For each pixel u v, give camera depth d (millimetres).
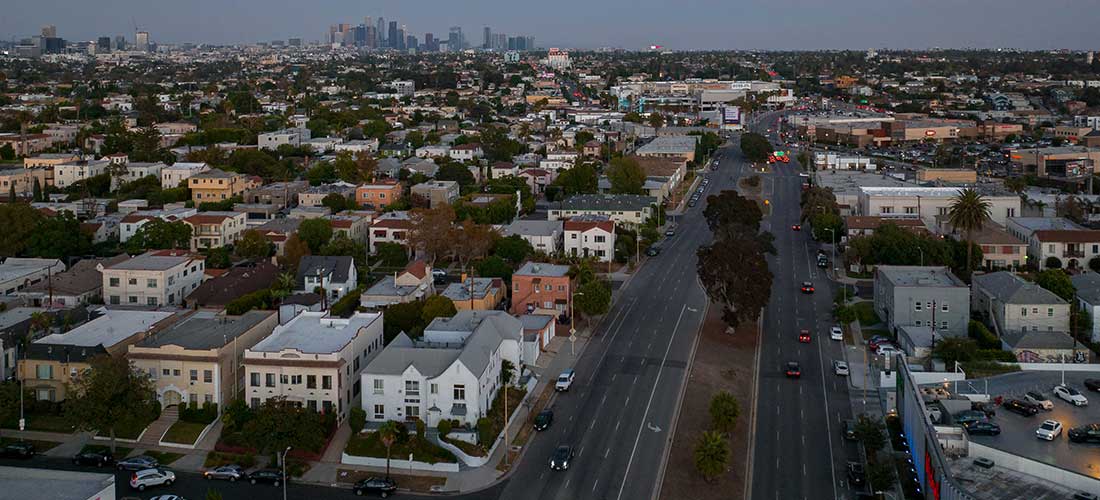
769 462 99875
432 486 94062
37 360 110625
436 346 117312
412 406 105750
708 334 142375
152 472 93438
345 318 122688
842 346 138375
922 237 178875
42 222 182000
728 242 144000
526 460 99688
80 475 79562
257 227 198500
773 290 170125
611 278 178375
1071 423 97938
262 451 99688
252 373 107062
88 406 98812
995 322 140375
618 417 111000
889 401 113188
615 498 91625
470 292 149375
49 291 146000
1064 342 125688
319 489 93562
